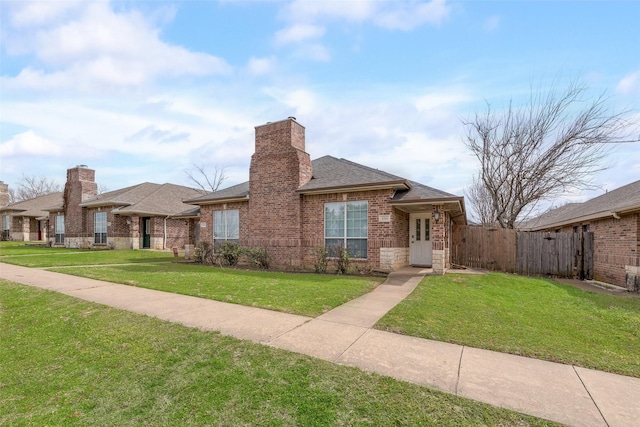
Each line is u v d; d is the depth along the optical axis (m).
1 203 40.72
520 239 14.01
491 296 8.30
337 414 2.97
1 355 4.68
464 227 15.09
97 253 20.88
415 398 3.17
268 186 14.35
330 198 13.02
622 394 3.32
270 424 2.89
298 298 7.24
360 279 10.09
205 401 3.29
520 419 2.84
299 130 14.52
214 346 4.53
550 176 18.47
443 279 10.01
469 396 3.22
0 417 3.22
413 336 4.94
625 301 8.27
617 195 15.58
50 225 30.20
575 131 17.44
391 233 11.68
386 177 12.37
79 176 27.70
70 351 4.68
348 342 4.65
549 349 4.55
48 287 8.78
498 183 20.66
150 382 3.72
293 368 3.82
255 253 13.70
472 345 4.64
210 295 7.62
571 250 13.22
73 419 3.14
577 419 2.86
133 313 6.16
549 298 8.63
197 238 26.61
